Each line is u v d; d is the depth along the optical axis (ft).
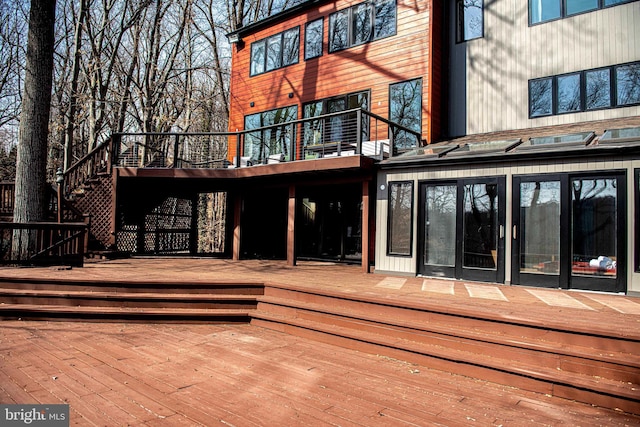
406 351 13.69
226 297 19.06
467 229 23.73
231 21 62.54
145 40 64.85
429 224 25.29
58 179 29.37
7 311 18.04
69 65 65.67
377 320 15.24
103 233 34.53
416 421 9.44
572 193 20.75
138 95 63.52
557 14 29.25
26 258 25.68
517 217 22.11
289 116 39.52
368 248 27.25
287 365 13.14
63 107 57.93
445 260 24.59
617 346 11.55
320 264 31.96
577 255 20.34
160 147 64.13
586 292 19.63
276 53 41.29
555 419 9.66
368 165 26.37
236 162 32.63
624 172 19.39
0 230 23.76
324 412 9.82
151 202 38.50
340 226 34.53
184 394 10.70
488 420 9.57
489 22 32.01
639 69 26.14
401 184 26.50
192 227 43.19
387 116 33.27
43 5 27.17
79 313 18.06
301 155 37.55
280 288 19.48
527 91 30.01
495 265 22.65
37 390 10.76
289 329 16.90
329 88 36.91
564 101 28.63
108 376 11.87
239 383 11.56
